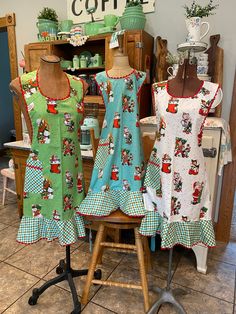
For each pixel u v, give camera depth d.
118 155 1.37
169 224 1.23
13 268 1.83
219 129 1.57
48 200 1.29
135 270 1.83
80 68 2.28
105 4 2.29
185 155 1.19
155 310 1.41
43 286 1.52
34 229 1.31
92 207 1.35
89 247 2.11
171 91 1.19
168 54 1.99
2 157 5.06
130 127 1.35
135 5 1.96
